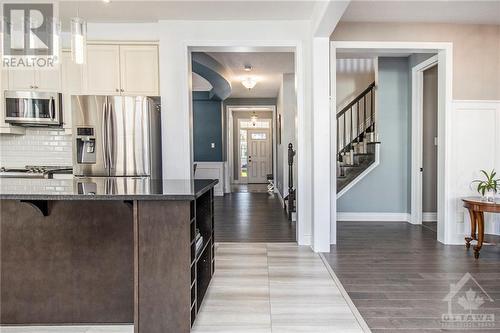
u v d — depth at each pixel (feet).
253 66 18.90
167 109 12.67
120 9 11.53
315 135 11.69
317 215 11.81
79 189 6.79
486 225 12.97
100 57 12.87
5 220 6.88
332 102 13.03
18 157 14.01
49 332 6.74
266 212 19.54
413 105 16.34
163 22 12.50
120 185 7.66
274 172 29.81
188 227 6.24
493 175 11.71
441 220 13.08
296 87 12.71
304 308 7.62
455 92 12.74
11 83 12.93
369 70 21.11
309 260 10.93
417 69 15.98
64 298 7.00
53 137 13.97
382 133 17.10
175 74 12.63
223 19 12.36
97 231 6.95
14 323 6.98
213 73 17.75
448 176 12.81
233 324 6.93
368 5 11.07
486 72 12.76
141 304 6.30
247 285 8.91
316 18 10.93
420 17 12.14
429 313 7.35
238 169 39.06
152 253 6.26
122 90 12.90
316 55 11.57
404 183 17.13
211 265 9.09
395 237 13.88
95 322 7.02
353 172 18.03
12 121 12.66
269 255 11.47
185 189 6.82
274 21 12.44
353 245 12.69
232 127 38.17
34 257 6.94
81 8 11.45
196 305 6.98
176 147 12.75
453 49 12.70
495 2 10.85
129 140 11.85
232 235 14.23
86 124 11.78
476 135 12.76
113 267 6.99
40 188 6.87
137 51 12.87
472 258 11.11
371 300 8.01
